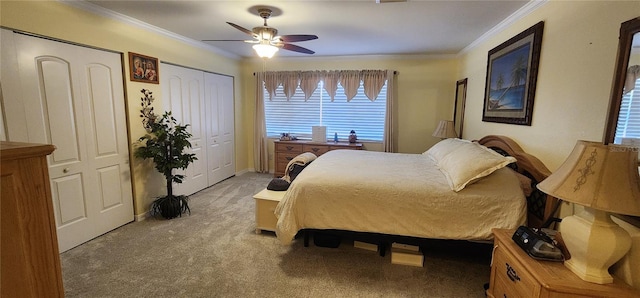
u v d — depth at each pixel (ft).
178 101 12.35
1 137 6.73
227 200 12.81
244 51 15.35
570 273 4.23
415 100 15.89
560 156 6.63
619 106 4.79
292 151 16.55
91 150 8.79
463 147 8.61
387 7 8.25
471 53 12.91
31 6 7.06
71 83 8.13
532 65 7.68
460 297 6.48
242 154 18.04
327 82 16.43
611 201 3.64
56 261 2.99
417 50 14.25
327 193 7.63
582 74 5.95
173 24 10.28
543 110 7.30
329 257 8.07
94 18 8.59
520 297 4.65
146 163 10.77
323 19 9.39
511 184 6.97
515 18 8.70
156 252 8.21
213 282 6.86
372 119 16.66
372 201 7.38
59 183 7.97
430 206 7.06
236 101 17.03
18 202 2.62
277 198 9.25
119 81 9.58
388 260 7.97
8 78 6.75
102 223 9.25
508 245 5.16
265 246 8.64
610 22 5.24
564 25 6.55
